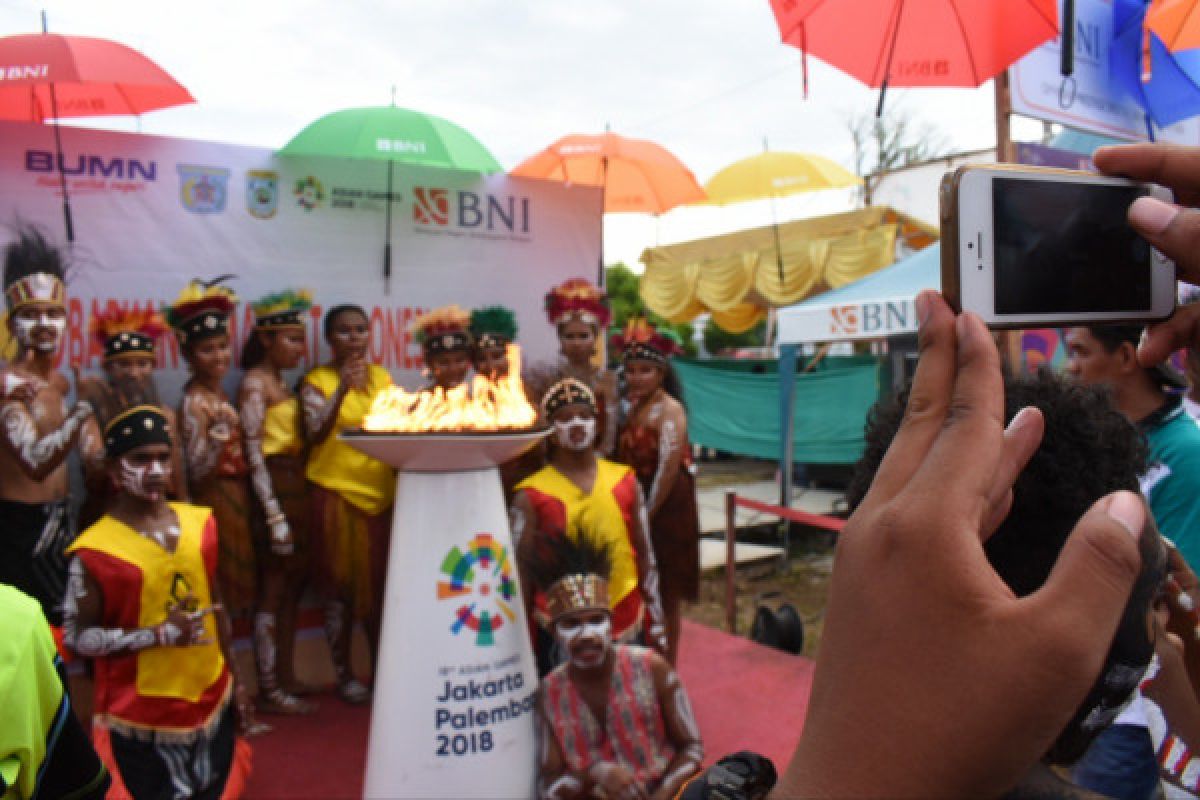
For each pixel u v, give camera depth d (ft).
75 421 12.21
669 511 14.78
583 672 9.86
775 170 26.13
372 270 16.56
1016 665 1.57
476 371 15.74
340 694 15.17
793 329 25.17
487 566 9.87
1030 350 14.94
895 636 1.69
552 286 18.42
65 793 4.76
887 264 36.78
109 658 9.83
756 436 41.27
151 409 10.13
